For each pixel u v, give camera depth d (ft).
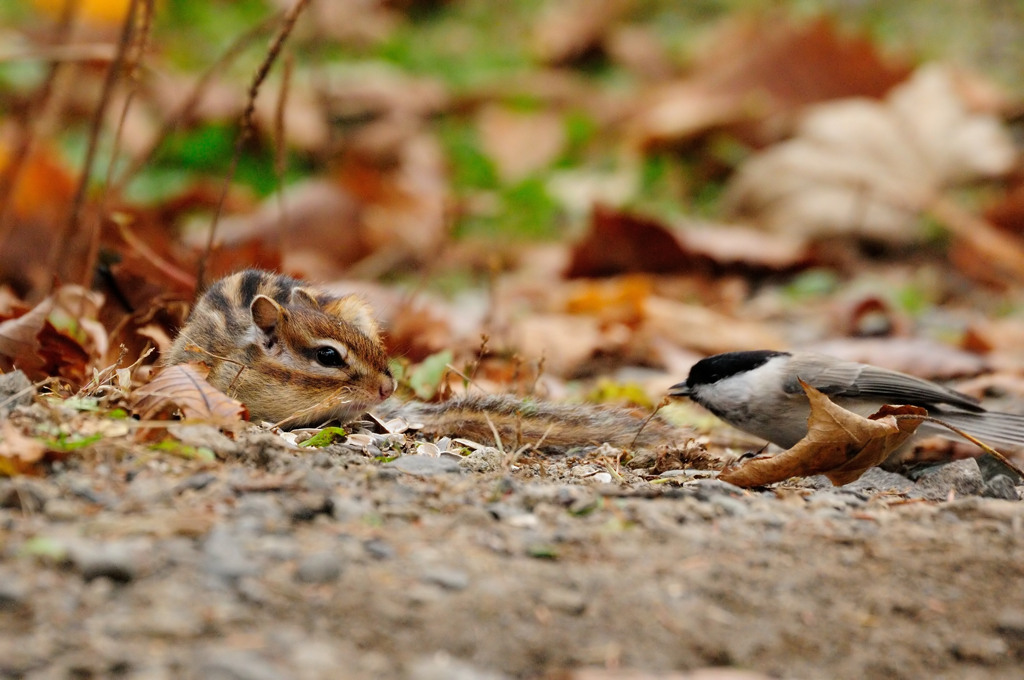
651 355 51.16
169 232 66.03
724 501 24.63
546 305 61.67
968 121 76.33
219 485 22.08
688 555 21.47
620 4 104.58
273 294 36.04
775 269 69.36
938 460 32.94
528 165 88.22
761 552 21.85
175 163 77.41
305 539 20.38
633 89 98.02
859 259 73.41
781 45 85.51
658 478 28.66
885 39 94.38
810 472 27.76
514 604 18.76
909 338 55.98
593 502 23.70
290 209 69.72
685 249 68.23
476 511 22.62
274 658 16.65
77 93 75.41
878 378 32.40
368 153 82.84
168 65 82.99
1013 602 20.57
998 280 68.39
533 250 74.49
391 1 108.58
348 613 18.04
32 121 44.62
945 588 20.89
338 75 89.10
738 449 36.99
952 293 68.39
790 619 19.45
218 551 19.16
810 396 27.35
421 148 84.58
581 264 69.21
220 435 24.79
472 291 67.72
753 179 77.10
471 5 111.24
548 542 21.53
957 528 23.63
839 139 76.79
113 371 30.66
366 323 37.17
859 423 27.27
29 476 21.98
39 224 53.16
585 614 18.83
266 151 80.79
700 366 33.91
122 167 73.72
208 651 16.56
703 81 89.25
